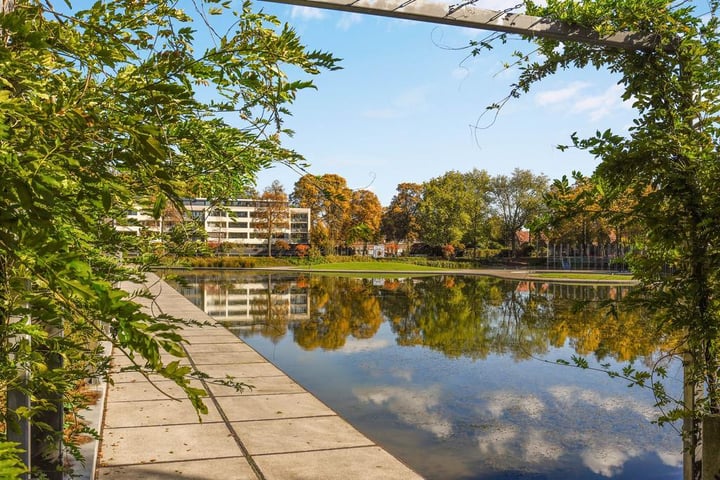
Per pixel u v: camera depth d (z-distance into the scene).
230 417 6.36
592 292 28.30
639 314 17.19
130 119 1.13
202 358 9.57
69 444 2.71
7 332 1.61
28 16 1.36
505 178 79.19
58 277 0.97
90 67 1.40
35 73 1.41
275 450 5.35
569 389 8.52
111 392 7.23
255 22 1.64
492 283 37.16
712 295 3.32
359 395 8.16
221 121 2.07
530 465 5.59
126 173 1.84
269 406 6.81
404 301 22.86
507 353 11.33
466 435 6.46
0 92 1.08
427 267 68.56
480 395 8.18
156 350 0.99
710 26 3.59
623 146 3.36
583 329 14.52
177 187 1.21
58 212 1.30
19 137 1.14
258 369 8.80
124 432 5.77
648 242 3.57
